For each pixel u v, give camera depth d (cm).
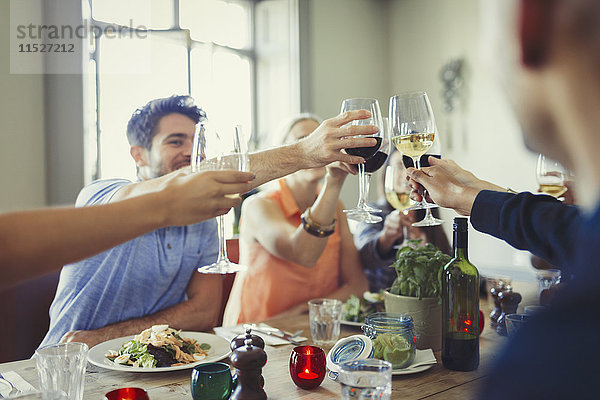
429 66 439
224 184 86
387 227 211
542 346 32
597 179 34
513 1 33
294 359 105
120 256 164
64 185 263
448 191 120
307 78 389
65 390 92
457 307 114
